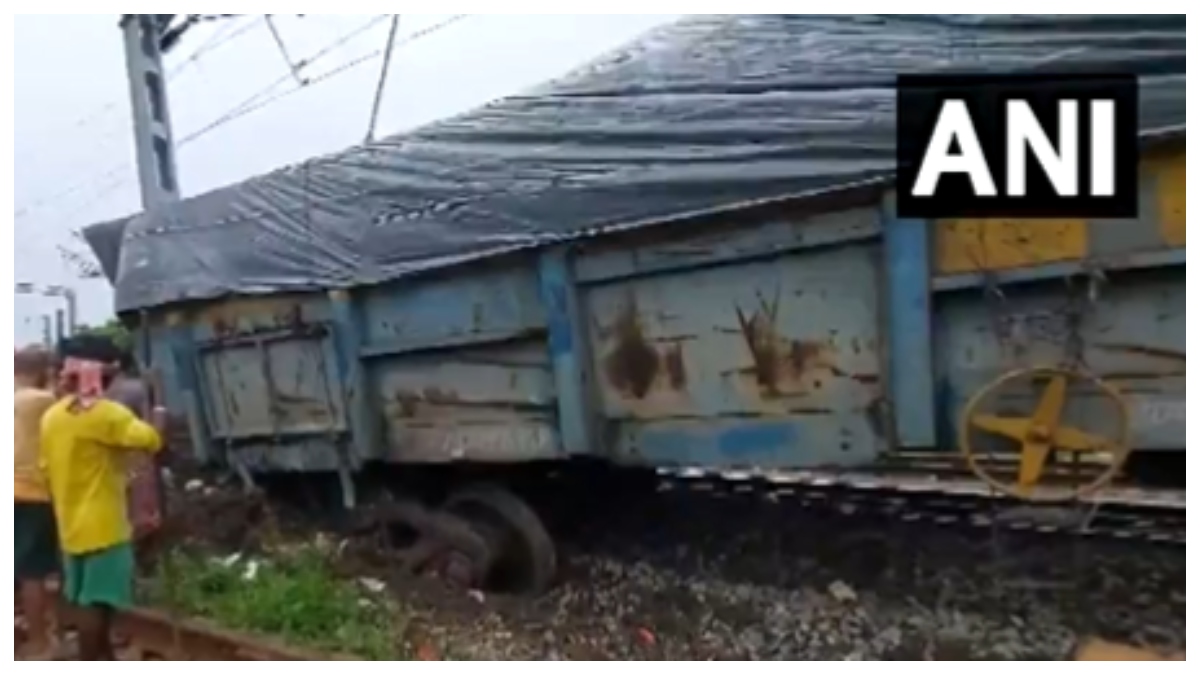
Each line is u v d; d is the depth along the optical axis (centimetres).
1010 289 450
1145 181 427
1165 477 454
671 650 520
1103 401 435
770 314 504
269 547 682
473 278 596
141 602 583
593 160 550
